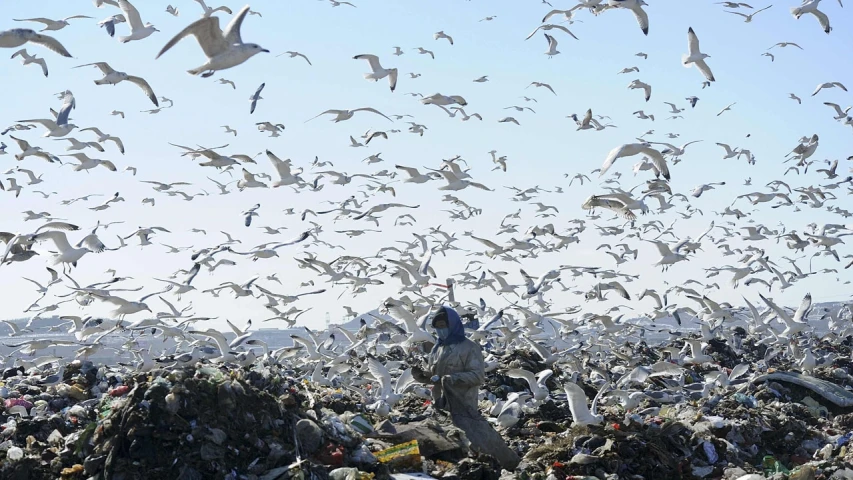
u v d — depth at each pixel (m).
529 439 18.28
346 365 23.48
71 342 24.75
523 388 23.81
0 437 15.59
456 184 28.30
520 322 31.66
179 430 13.00
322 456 13.86
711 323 35.75
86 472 12.90
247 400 13.82
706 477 17.19
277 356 27.47
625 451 16.34
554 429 19.11
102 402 16.75
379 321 29.25
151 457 12.73
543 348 25.19
